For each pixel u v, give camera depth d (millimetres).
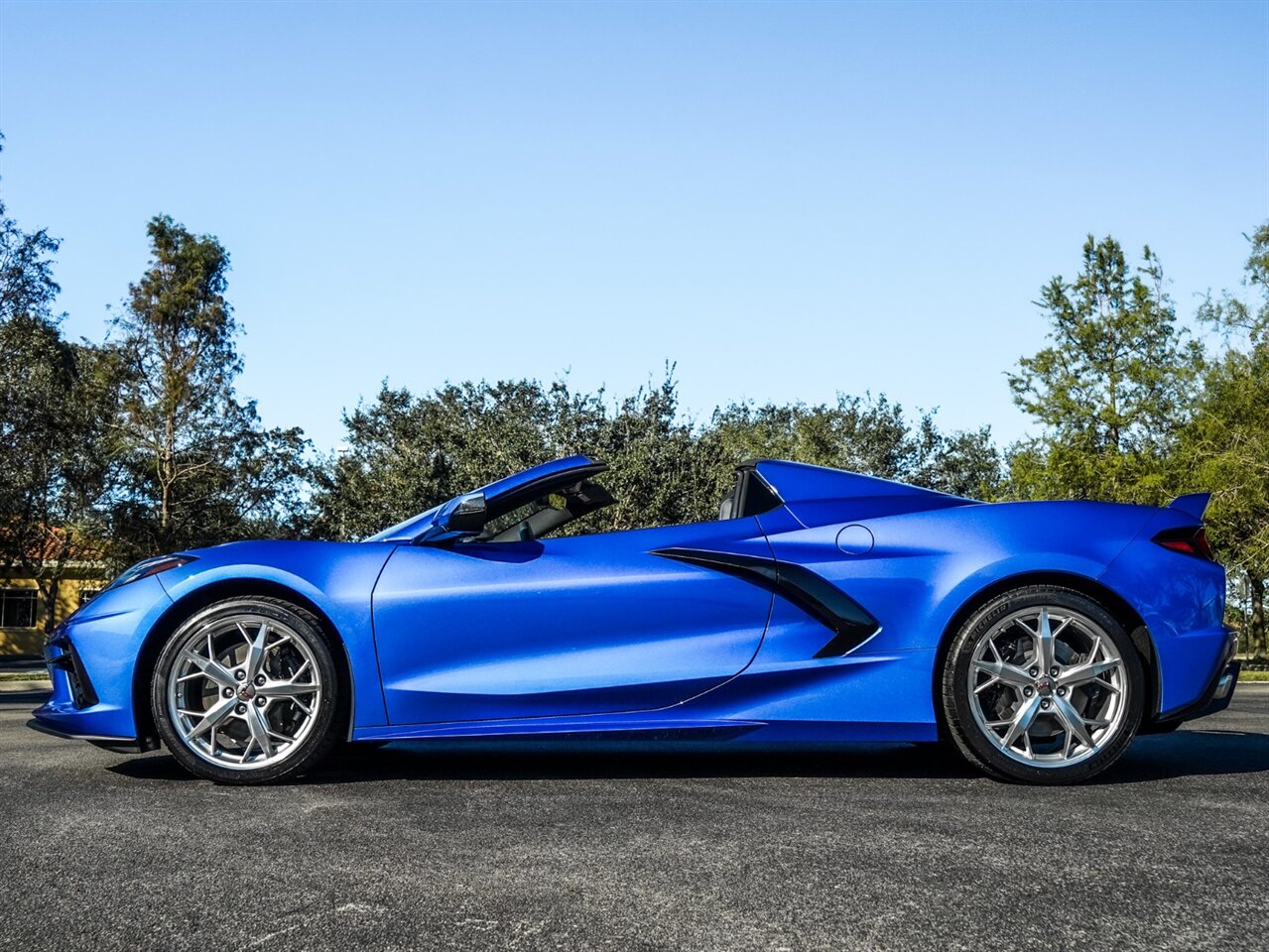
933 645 3775
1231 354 28844
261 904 2232
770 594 3848
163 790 3523
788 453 31328
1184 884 2348
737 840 2754
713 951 1947
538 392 20734
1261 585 28156
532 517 4348
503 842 2746
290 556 3846
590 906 2201
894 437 30469
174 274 41375
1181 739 4965
